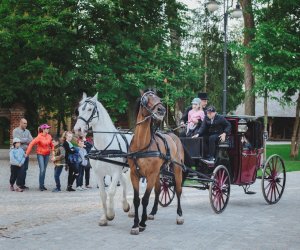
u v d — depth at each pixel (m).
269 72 28.56
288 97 32.41
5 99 27.34
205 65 38.25
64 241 8.06
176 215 10.69
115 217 10.42
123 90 26.69
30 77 24.92
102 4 25.52
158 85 26.59
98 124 9.80
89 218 10.24
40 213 10.84
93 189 15.70
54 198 13.34
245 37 31.97
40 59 25.09
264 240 8.30
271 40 28.94
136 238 8.32
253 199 13.46
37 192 14.65
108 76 25.81
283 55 28.64
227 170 11.22
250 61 30.03
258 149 12.50
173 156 9.65
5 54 25.55
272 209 11.70
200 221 9.98
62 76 26.08
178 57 28.20
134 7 27.80
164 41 29.55
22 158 14.87
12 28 25.06
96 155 9.39
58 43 25.20
